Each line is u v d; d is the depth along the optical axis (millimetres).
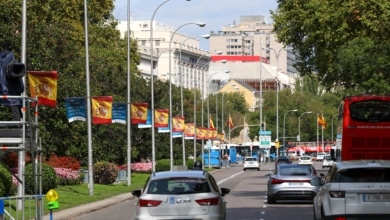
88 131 63688
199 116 189375
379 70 68000
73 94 68750
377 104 52281
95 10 119188
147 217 29562
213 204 29797
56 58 68188
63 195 62781
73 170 77500
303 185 51312
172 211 29547
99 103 62781
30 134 34281
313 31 71625
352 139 52219
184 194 29750
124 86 102812
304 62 85125
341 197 29125
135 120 79562
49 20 88438
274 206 50781
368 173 29594
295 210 47250
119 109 70562
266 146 184500
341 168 29859
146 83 116125
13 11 63750
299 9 80312
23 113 34750
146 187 30312
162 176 30641
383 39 51688
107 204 56750
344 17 54781
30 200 35250
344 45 69062
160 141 120812
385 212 28875
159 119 91812
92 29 115312
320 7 68250
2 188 46281
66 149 75000
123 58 120188
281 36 83812
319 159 198875
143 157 123000
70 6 109500
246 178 105375
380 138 51969
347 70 70500
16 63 33125
